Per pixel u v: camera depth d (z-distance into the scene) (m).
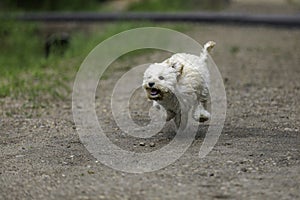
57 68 22.95
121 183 9.12
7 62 27.42
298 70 20.91
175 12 45.38
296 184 8.98
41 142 11.88
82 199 8.55
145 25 34.75
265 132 12.12
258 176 9.33
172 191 8.73
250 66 21.84
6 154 11.10
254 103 15.26
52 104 16.02
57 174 9.73
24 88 18.28
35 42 32.34
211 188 8.82
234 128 12.45
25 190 9.05
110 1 56.94
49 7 49.56
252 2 54.88
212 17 38.84
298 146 11.02
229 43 28.41
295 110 14.41
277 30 33.56
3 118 14.28
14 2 47.75
